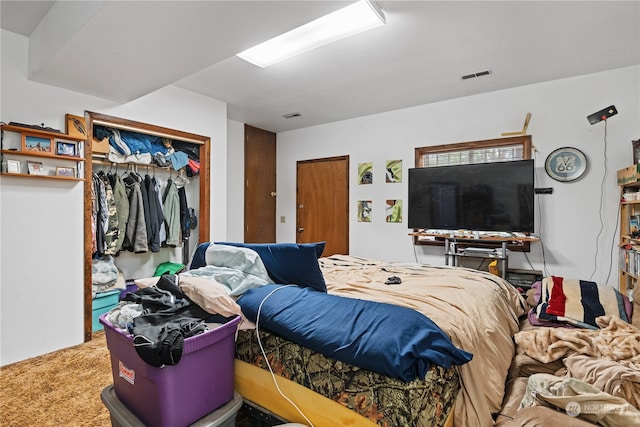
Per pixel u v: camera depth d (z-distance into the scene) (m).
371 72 3.04
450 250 3.52
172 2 1.59
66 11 1.92
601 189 3.04
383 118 4.29
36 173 2.39
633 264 2.53
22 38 2.35
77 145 2.62
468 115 3.69
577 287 2.44
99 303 2.91
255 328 1.40
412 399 1.01
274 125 4.93
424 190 3.75
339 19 2.17
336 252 4.74
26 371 2.18
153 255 3.74
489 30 2.32
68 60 2.14
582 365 1.53
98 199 2.95
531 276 3.19
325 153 4.84
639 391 1.25
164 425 1.13
